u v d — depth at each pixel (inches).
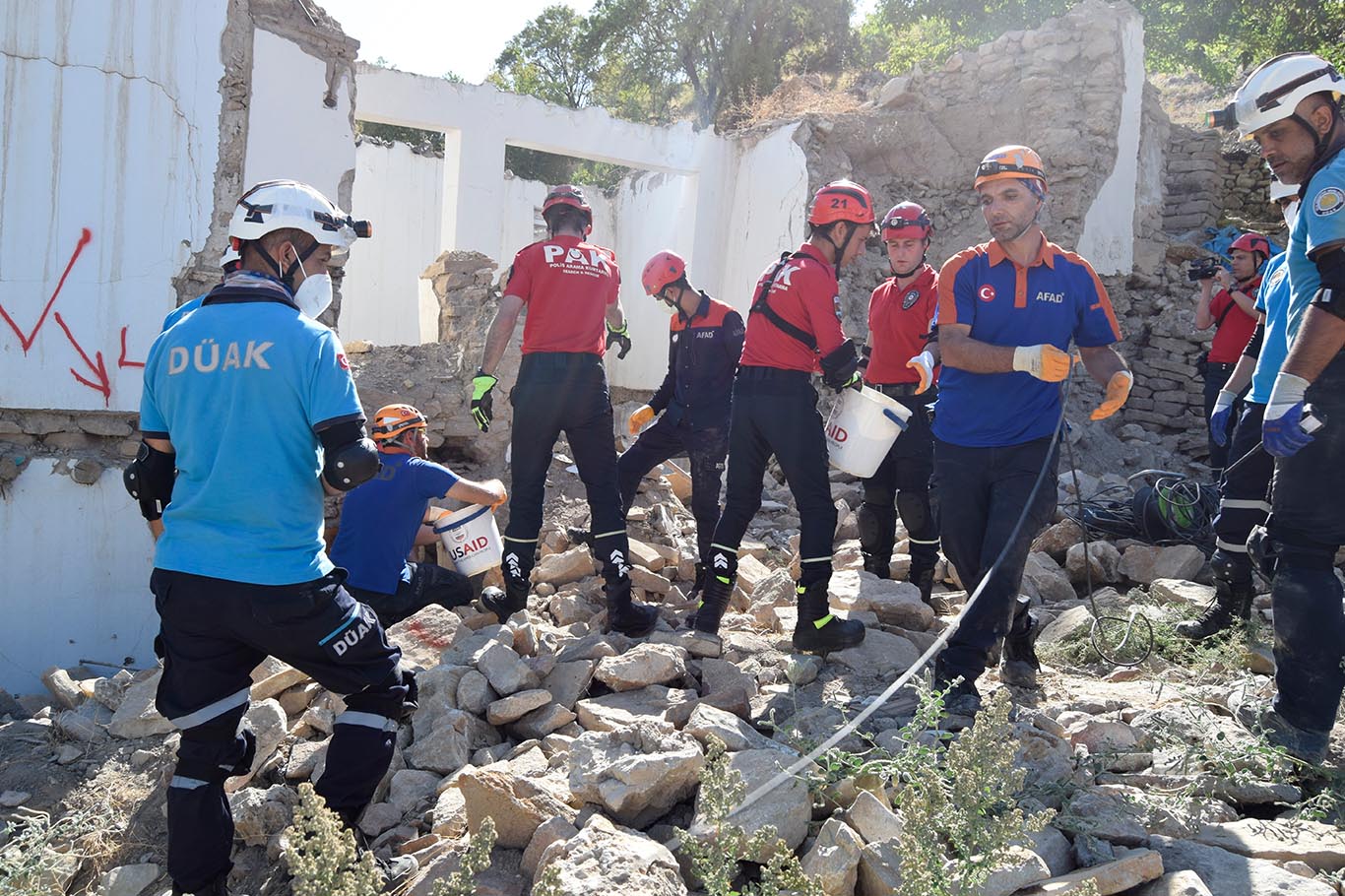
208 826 103.7
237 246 110.8
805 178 407.5
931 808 100.3
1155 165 429.1
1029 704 152.0
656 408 230.1
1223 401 194.4
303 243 111.6
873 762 116.2
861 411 171.2
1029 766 124.4
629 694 150.3
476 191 417.1
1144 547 223.5
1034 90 387.5
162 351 106.7
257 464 100.6
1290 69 122.8
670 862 103.3
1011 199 140.8
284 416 101.6
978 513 148.6
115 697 163.2
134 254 231.8
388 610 180.5
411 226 541.6
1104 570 225.6
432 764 135.9
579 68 1184.2
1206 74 812.6
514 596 186.2
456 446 297.9
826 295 162.9
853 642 167.8
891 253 197.9
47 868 118.6
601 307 185.9
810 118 410.6
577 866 99.9
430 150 546.6
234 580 99.3
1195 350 384.5
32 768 146.3
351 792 111.0
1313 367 119.6
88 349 227.1
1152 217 424.8
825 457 167.2
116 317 230.2
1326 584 127.3
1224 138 486.3
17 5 217.5
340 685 107.9
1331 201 117.6
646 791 113.8
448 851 112.1
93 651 231.5
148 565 237.3
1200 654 171.6
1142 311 402.9
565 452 302.8
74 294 225.5
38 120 220.5
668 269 213.9
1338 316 117.6
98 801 137.9
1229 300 273.0
